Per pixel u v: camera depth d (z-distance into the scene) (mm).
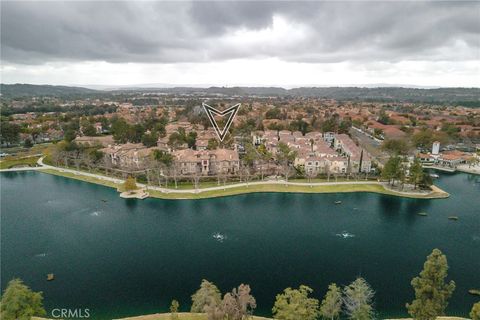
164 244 91938
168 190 135625
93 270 79188
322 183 145125
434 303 50531
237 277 76125
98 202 124812
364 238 96688
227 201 126250
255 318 60188
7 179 154625
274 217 111500
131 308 65375
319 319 60375
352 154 173875
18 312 50406
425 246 92125
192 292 70562
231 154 164500
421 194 133875
